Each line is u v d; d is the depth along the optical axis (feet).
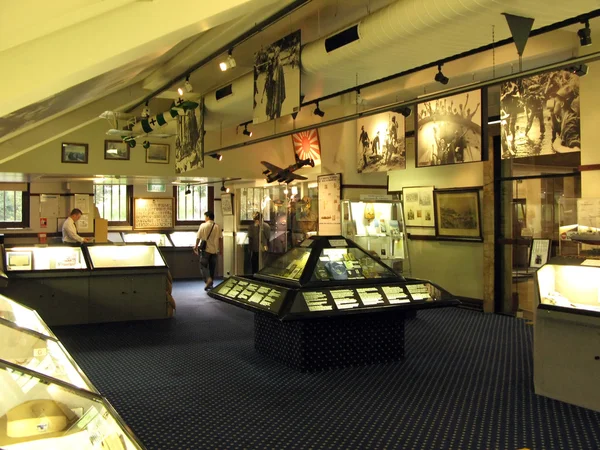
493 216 32.42
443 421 15.49
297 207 40.11
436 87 28.58
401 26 16.85
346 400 17.16
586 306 16.99
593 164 23.65
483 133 25.40
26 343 11.04
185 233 52.42
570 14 14.85
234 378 19.42
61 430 8.02
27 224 48.34
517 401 17.11
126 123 39.70
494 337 26.03
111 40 12.07
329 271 21.01
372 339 21.15
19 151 32.63
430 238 36.60
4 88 11.37
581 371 16.62
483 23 15.64
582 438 14.40
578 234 20.43
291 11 19.88
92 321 29.27
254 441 14.10
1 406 7.98
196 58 26.66
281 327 21.36
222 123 34.83
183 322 29.60
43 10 10.28
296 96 21.03
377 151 32.83
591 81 23.67
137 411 16.21
